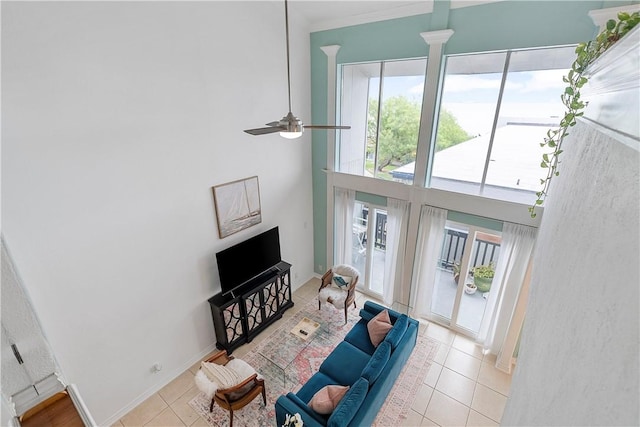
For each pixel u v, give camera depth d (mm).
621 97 889
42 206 2795
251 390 3555
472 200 4242
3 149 2533
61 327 3072
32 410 2686
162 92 3422
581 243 1081
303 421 2969
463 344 4777
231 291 4547
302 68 5086
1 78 2443
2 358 2643
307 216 6027
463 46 3852
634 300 503
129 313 3594
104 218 3211
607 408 527
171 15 3332
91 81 2898
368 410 3055
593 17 2967
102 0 2836
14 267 2682
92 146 3010
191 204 3969
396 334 3760
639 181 605
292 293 6074
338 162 5578
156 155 3510
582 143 1740
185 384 4160
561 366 899
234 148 4328
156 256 3732
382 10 4250
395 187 4906
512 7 3426
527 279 3900
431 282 5000
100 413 3535
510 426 1539
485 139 4090
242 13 3994
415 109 4539
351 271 5336
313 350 4668
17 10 2428
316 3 4316
